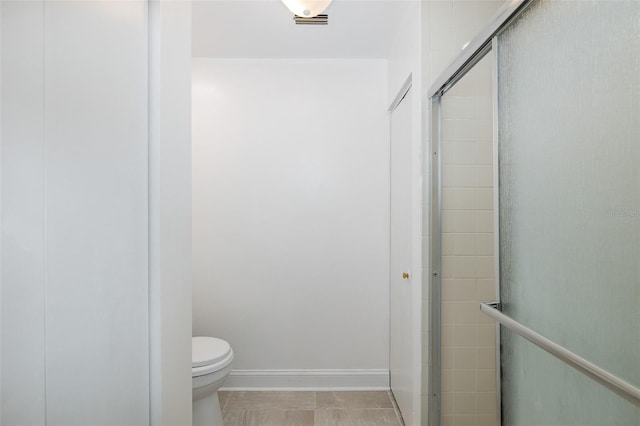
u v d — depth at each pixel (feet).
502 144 3.60
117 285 2.78
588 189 2.44
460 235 5.56
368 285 8.80
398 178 7.80
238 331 8.75
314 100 8.81
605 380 2.20
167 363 3.47
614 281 2.23
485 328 5.54
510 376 3.57
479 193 5.47
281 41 8.01
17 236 1.86
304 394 8.46
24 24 1.90
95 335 2.49
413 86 6.19
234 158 8.74
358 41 8.01
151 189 3.33
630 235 2.11
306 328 8.80
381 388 8.73
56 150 2.13
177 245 3.71
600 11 2.31
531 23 3.08
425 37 5.74
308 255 8.80
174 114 3.66
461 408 5.54
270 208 8.77
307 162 8.80
